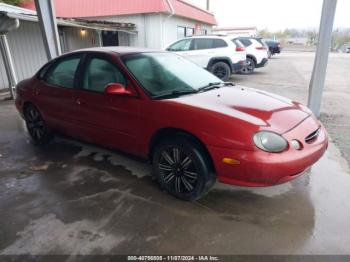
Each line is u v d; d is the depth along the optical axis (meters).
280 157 2.27
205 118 2.45
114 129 3.14
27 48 9.82
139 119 2.86
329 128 4.72
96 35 13.27
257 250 2.14
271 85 9.41
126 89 2.95
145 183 3.12
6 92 8.65
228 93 3.06
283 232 2.32
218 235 2.30
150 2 12.24
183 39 10.20
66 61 3.66
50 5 5.47
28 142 4.49
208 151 2.45
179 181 2.75
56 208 2.71
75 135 3.74
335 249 2.14
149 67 3.21
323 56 4.71
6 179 3.29
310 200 2.75
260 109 2.62
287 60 19.77
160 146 2.79
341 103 6.54
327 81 10.02
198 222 2.46
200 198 2.82
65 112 3.65
